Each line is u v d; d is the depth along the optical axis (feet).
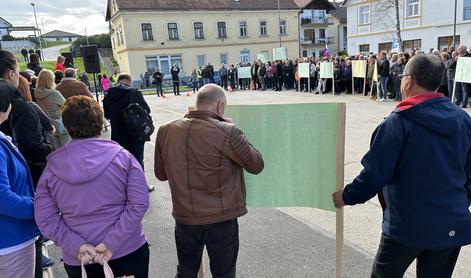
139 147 14.74
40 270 7.09
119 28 116.57
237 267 10.00
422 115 5.57
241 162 6.81
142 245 6.37
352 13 111.75
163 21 112.88
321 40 154.81
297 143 8.07
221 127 6.66
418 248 5.80
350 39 114.32
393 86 42.32
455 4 83.97
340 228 8.09
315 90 55.26
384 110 35.45
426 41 94.22
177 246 7.27
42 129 9.11
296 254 10.59
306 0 152.76
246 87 70.18
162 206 14.71
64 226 5.73
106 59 145.38
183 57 116.98
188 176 6.70
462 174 5.82
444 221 5.64
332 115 7.73
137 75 112.47
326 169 8.00
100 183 5.63
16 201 5.62
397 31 91.20
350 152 21.22
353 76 47.78
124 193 5.90
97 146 5.79
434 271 6.18
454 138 5.63
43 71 15.66
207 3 118.73
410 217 5.75
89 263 5.67
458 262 9.81
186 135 6.69
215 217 6.73
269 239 11.57
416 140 5.58
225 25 121.08
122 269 6.10
